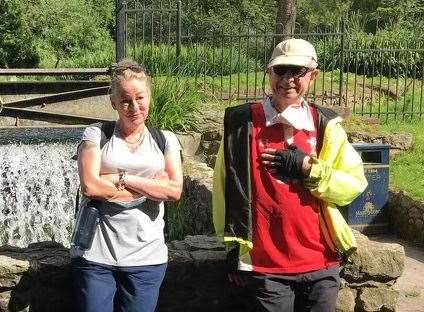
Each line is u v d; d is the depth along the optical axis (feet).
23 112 25.07
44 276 9.03
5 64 48.75
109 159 8.06
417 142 22.76
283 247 8.11
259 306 8.18
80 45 55.88
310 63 8.12
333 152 8.23
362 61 35.53
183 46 34.42
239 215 8.18
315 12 77.61
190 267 9.48
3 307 8.96
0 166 19.36
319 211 8.28
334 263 8.33
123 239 8.00
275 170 8.13
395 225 17.57
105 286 7.98
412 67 32.99
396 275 9.93
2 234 17.85
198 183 15.75
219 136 22.54
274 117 8.24
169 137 8.41
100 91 26.18
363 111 27.68
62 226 18.75
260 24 60.59
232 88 27.99
